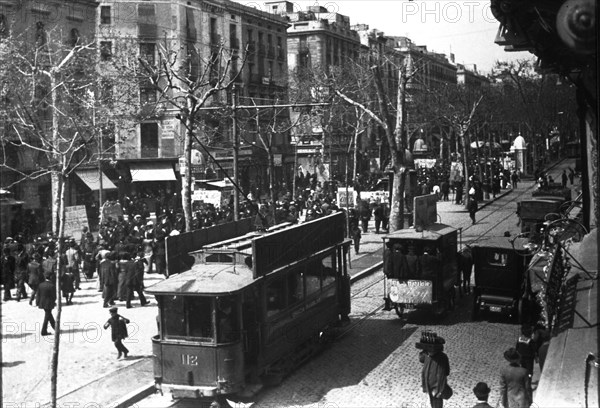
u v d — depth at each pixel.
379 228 43.62
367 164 76.38
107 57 44.84
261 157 63.62
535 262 19.78
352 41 86.12
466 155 50.91
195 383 14.78
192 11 58.34
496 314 22.47
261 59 68.38
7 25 41.06
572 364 9.66
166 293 14.82
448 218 45.56
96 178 47.91
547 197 35.09
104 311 23.42
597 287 12.92
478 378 15.93
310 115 55.12
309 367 17.52
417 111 68.06
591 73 14.45
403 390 15.29
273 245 16.39
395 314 23.02
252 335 15.66
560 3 13.01
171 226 34.47
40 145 41.81
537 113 51.84
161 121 47.19
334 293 20.39
